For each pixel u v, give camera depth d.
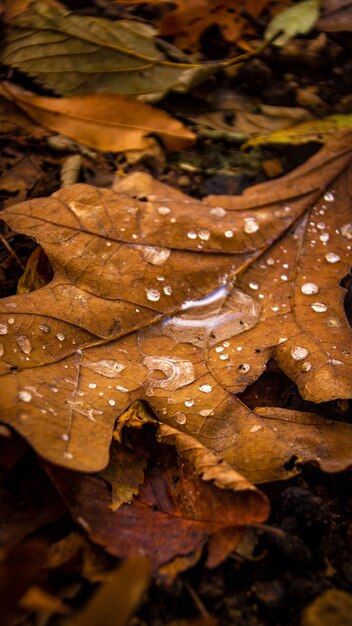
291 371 0.34
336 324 0.35
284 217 0.37
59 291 0.34
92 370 0.33
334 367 0.34
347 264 0.36
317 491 0.33
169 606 0.31
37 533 0.32
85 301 0.34
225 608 0.31
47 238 0.35
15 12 0.42
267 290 0.36
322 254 0.36
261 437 0.33
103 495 0.32
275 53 0.44
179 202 0.37
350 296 0.37
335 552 0.32
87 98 0.41
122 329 0.34
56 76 0.41
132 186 0.38
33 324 0.34
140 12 0.45
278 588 0.31
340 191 0.38
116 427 0.33
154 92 0.41
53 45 0.42
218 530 0.31
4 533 0.31
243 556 0.32
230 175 0.40
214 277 0.36
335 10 0.46
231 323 0.35
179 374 0.34
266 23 0.45
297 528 0.32
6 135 0.41
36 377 0.33
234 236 0.36
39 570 0.30
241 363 0.34
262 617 0.31
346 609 0.31
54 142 0.40
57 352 0.33
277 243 0.36
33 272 0.36
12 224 0.35
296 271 0.36
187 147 0.41
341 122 0.41
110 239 0.35
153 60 0.42
